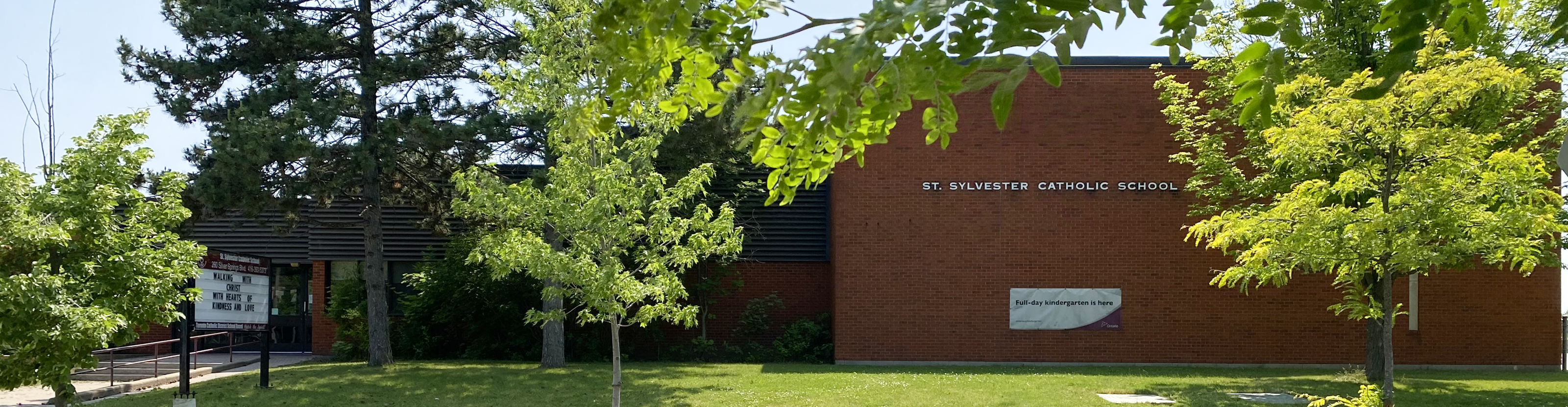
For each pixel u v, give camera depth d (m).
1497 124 14.28
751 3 3.23
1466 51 9.93
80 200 9.44
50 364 9.04
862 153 3.90
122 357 23.12
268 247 24.23
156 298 9.68
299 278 24.95
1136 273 20.48
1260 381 17.06
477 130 17.67
